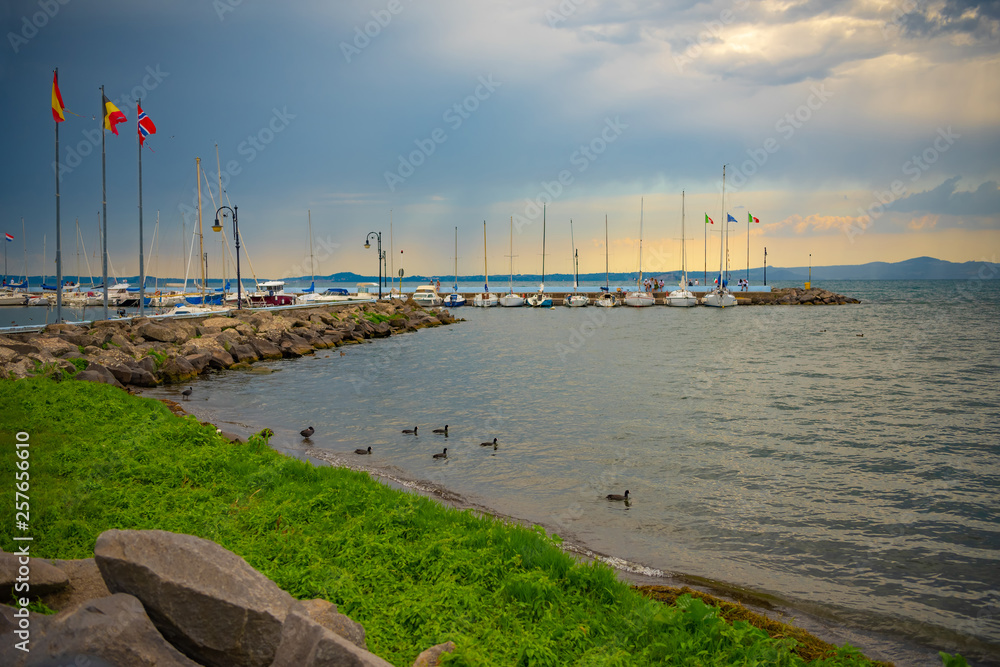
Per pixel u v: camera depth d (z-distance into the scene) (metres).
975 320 89.50
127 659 4.95
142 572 5.44
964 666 7.66
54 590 6.12
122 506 10.91
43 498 10.49
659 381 38.25
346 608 7.73
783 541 13.47
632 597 9.16
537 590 8.66
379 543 9.91
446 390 34.50
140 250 47.38
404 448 21.33
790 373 41.94
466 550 10.03
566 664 7.05
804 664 7.68
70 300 96.75
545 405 30.17
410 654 6.84
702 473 18.77
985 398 32.50
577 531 13.84
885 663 8.54
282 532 10.40
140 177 46.31
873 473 18.91
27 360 26.83
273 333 51.56
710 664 7.31
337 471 14.97
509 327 84.00
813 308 117.81
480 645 7.12
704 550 12.91
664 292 126.81
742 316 100.19
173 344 43.09
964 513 15.41
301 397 31.80
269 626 5.51
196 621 5.43
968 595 11.03
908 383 37.53
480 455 20.50
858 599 10.83
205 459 14.27
